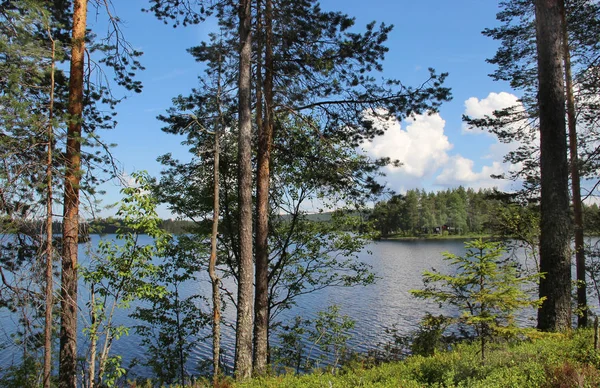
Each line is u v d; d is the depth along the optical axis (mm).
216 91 11859
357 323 21531
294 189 14609
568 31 14781
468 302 6723
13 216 7430
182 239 14172
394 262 45125
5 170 7234
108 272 8555
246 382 9148
